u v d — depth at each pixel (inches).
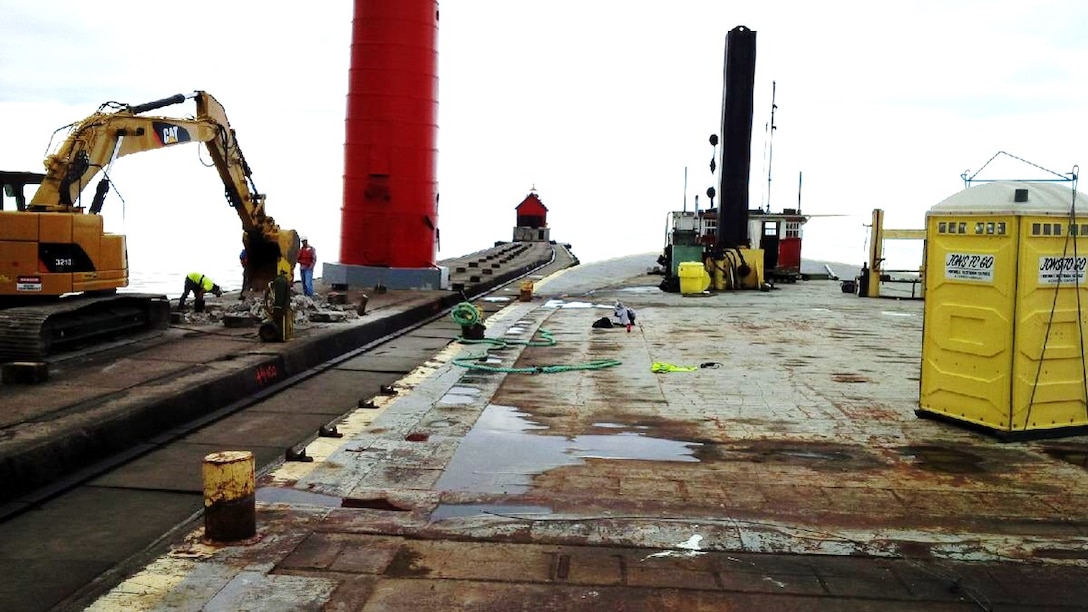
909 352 557.9
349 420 359.9
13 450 282.4
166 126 659.4
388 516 238.1
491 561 208.8
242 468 218.4
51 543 240.7
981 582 200.8
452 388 435.2
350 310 729.6
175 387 399.5
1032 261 317.1
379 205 971.3
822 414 372.8
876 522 238.1
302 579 197.8
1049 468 289.4
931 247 356.8
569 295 1040.2
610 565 207.3
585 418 366.0
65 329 495.2
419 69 961.5
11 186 561.3
